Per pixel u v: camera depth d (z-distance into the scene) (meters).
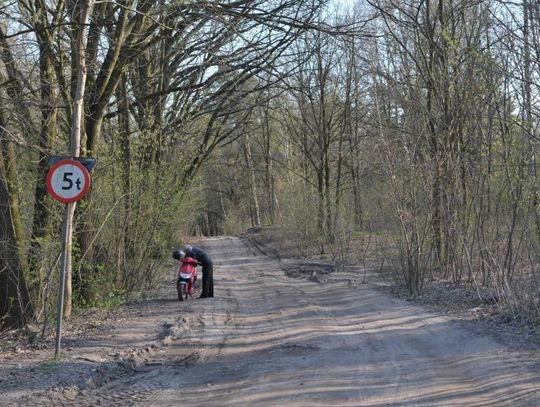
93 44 13.62
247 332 10.88
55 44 12.78
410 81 16.95
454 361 7.96
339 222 24.58
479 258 14.77
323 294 15.87
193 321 12.01
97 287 13.89
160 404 6.67
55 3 13.80
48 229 11.58
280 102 30.81
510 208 13.05
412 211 14.42
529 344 8.46
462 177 15.10
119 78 14.11
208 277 15.88
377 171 17.16
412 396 6.54
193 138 22.94
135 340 9.97
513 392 6.42
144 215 16.58
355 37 15.57
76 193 8.40
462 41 16.14
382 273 18.78
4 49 11.87
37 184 11.80
